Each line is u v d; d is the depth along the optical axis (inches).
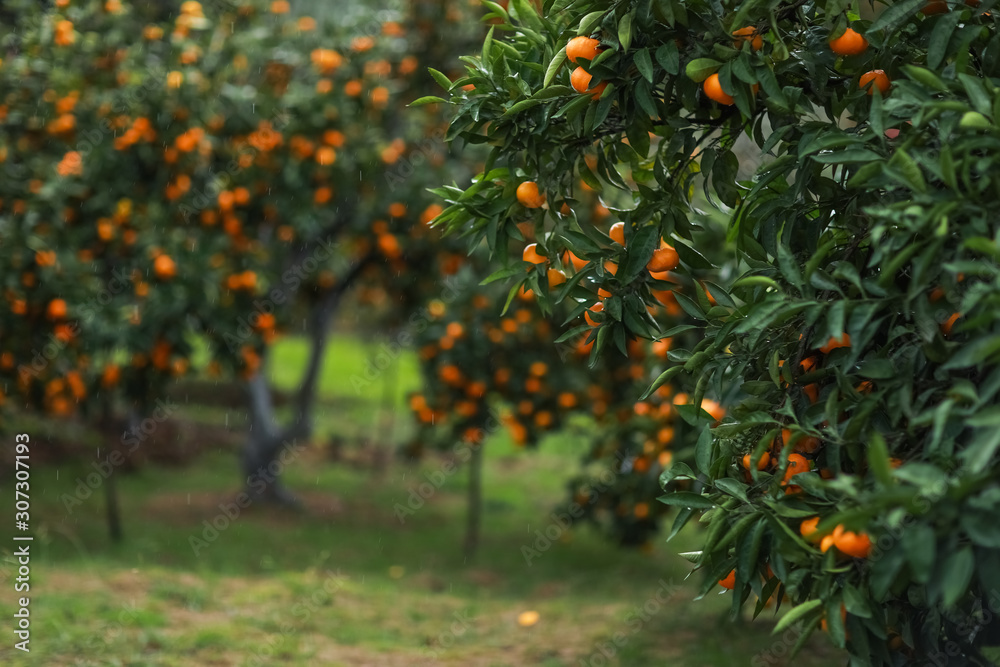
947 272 77.7
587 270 103.9
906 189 87.2
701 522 92.4
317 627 217.6
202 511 357.7
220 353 264.4
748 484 97.3
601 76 96.5
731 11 94.8
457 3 310.5
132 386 255.3
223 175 263.3
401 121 321.1
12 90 247.9
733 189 107.2
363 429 536.7
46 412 251.9
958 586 66.6
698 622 221.8
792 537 80.9
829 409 84.4
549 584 287.6
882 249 78.4
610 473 278.1
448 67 311.9
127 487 386.0
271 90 283.3
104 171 247.8
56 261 230.8
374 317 446.6
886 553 71.8
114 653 182.1
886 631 87.0
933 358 80.4
